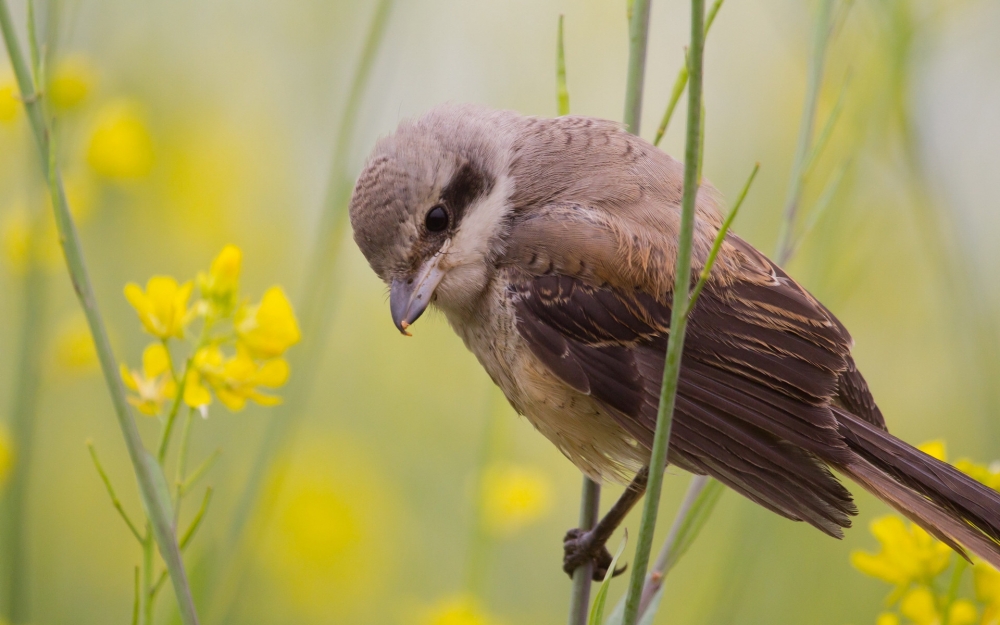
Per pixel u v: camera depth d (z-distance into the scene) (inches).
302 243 601.0
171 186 590.9
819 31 270.5
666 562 246.5
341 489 471.8
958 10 449.4
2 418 447.5
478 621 336.5
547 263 289.7
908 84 355.3
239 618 402.9
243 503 291.6
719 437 266.5
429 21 534.0
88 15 498.6
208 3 618.5
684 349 277.7
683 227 172.4
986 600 255.0
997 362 363.9
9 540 314.5
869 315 558.9
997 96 507.2
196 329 433.1
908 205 481.7
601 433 289.1
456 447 528.4
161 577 210.8
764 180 529.0
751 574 330.6
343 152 313.6
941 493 248.5
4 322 459.2
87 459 472.4
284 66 614.9
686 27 592.4
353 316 561.0
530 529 495.2
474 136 304.2
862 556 257.0
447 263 296.5
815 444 256.4
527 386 295.9
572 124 307.7
